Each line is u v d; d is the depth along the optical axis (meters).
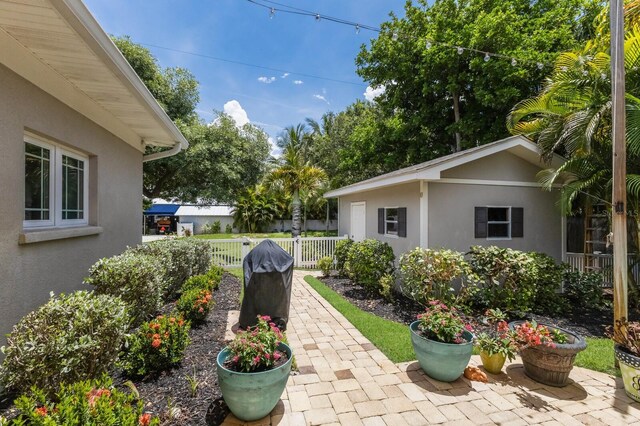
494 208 6.78
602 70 5.00
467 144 13.49
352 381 3.21
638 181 4.72
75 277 4.12
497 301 5.39
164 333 3.07
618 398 2.98
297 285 7.62
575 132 5.03
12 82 2.93
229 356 2.71
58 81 3.62
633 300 5.89
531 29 11.83
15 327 2.38
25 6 2.35
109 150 5.14
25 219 3.38
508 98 10.95
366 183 8.62
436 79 13.88
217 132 13.02
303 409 2.74
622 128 3.63
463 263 5.25
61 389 1.93
